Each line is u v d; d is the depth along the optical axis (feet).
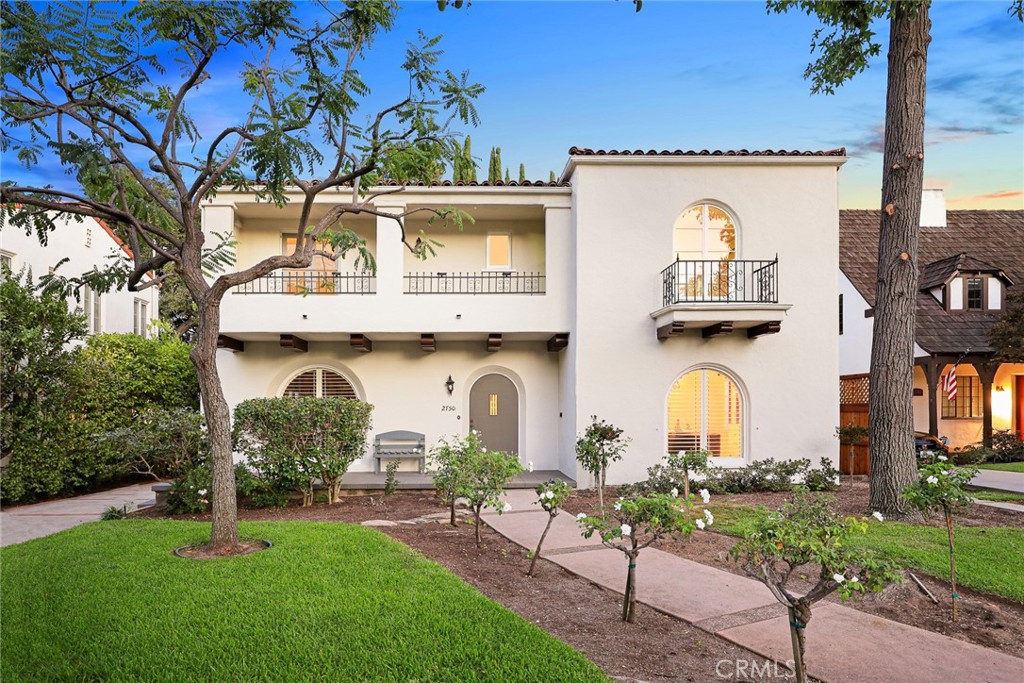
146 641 15.01
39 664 14.07
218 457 23.75
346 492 40.70
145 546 23.75
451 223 49.34
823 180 44.73
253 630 15.62
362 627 15.89
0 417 38.32
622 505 17.38
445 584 19.31
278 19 23.15
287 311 43.45
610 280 43.68
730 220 44.70
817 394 44.14
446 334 46.14
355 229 48.62
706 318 40.55
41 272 50.21
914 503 20.04
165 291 84.99
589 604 19.10
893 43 31.89
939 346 59.06
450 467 27.45
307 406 34.40
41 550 23.98
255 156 21.76
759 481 39.75
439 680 13.35
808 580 20.86
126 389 48.08
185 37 22.56
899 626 16.90
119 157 23.63
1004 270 65.51
